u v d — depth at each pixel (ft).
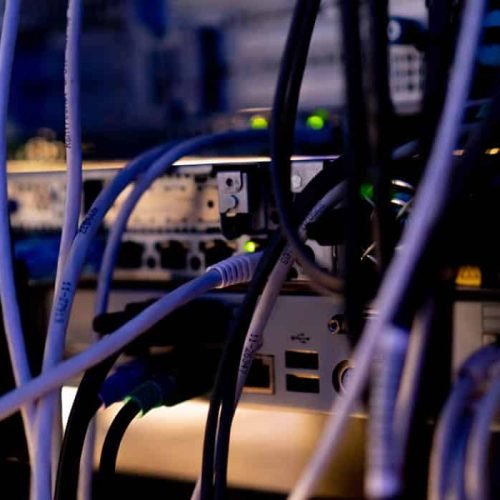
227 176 1.90
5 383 2.12
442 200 1.09
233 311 1.96
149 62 2.61
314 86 2.37
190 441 2.05
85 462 1.86
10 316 1.77
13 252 1.85
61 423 1.84
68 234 1.81
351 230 1.20
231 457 2.01
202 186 1.98
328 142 2.23
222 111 2.54
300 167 1.85
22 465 2.16
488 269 1.66
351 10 1.21
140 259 2.07
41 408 1.68
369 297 1.31
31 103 2.67
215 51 2.54
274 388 1.92
